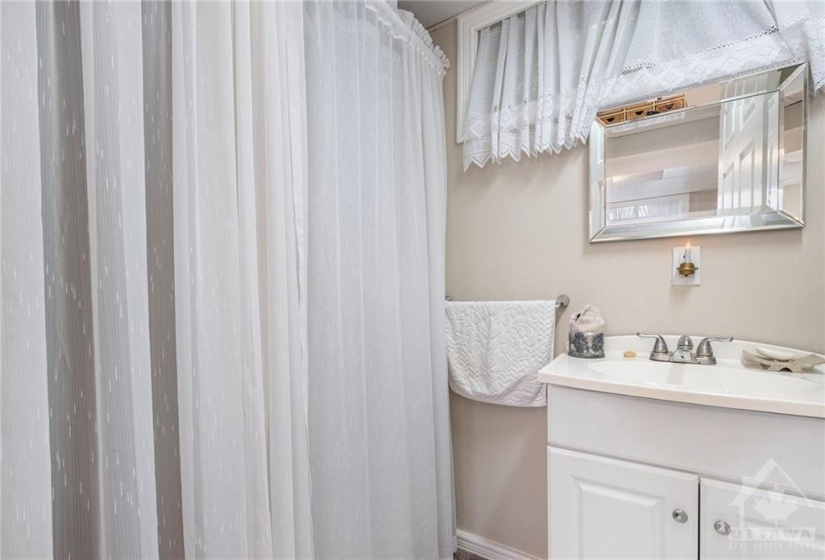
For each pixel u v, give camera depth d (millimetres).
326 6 989
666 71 1163
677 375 1062
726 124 1103
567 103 1327
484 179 1561
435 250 1474
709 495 798
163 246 656
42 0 520
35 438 455
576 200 1360
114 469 539
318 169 957
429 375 1390
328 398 950
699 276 1158
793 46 1007
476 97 1531
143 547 544
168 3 663
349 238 1063
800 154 1012
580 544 938
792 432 734
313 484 935
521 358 1359
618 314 1281
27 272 455
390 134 1256
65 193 537
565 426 966
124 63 558
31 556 447
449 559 1460
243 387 719
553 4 1351
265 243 802
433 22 1640
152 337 645
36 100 470
